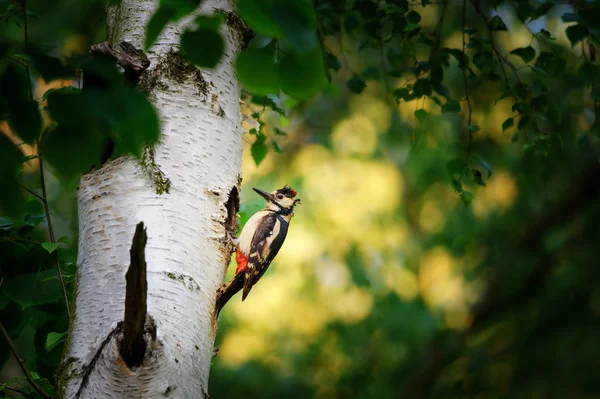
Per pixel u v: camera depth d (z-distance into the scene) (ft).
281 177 67.72
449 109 31.35
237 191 23.95
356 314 65.10
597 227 63.77
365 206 66.64
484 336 69.10
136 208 21.47
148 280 20.66
